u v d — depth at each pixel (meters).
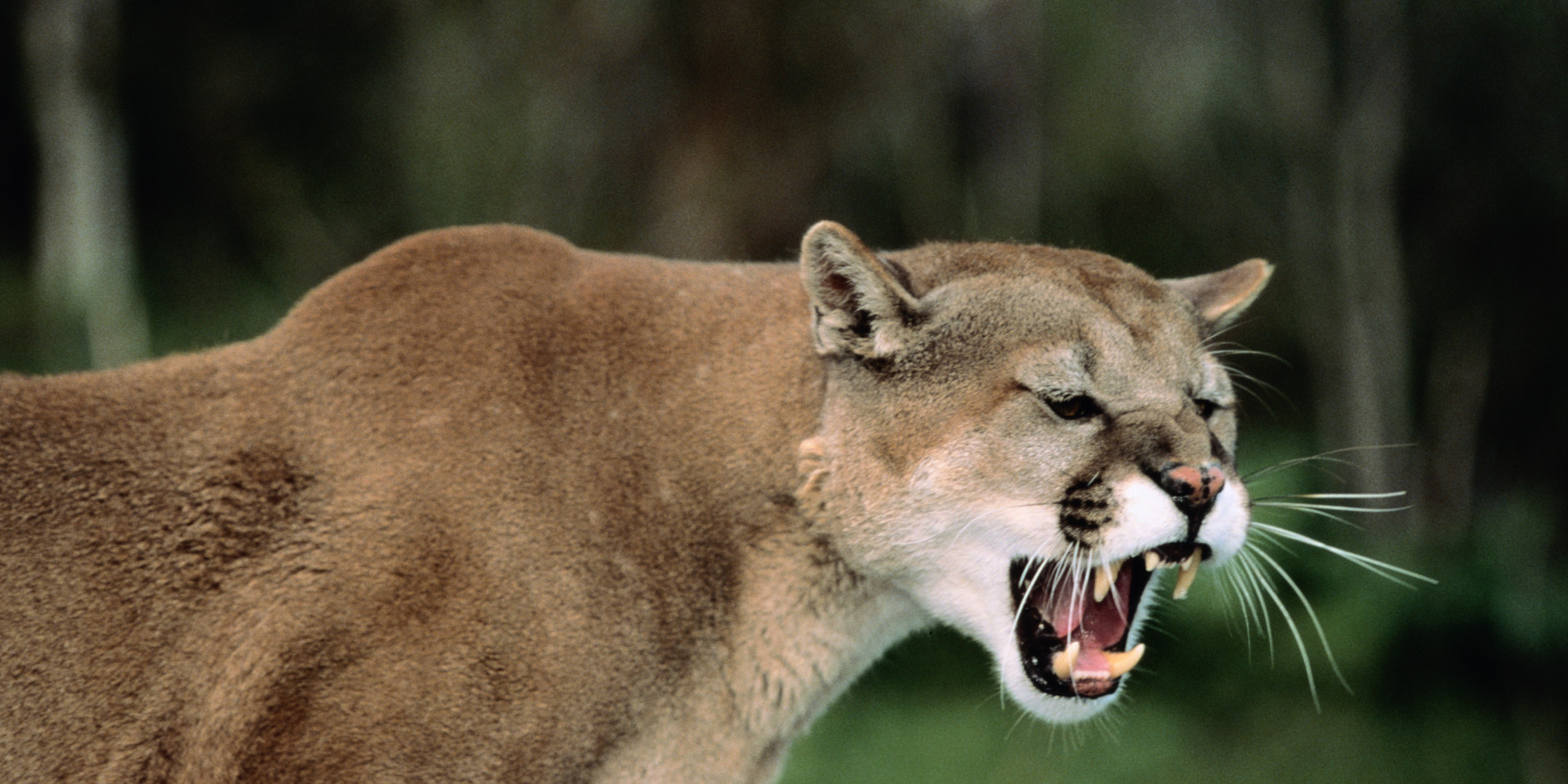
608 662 5.44
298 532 5.30
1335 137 15.23
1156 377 5.64
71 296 16.73
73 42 16.81
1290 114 14.99
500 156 14.34
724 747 5.82
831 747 12.84
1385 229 15.46
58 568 5.22
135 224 18.55
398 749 5.16
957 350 5.58
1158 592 6.86
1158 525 5.43
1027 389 5.52
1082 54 14.28
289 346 5.65
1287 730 13.80
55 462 5.35
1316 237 15.35
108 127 17.16
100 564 5.25
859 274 5.52
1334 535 14.74
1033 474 5.49
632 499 5.59
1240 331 15.76
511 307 5.73
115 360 16.73
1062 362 5.52
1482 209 16.03
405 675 5.17
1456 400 16.42
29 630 5.16
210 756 5.21
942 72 14.50
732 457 5.71
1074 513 5.46
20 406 5.45
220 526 5.33
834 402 5.68
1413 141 15.72
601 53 14.20
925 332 5.59
